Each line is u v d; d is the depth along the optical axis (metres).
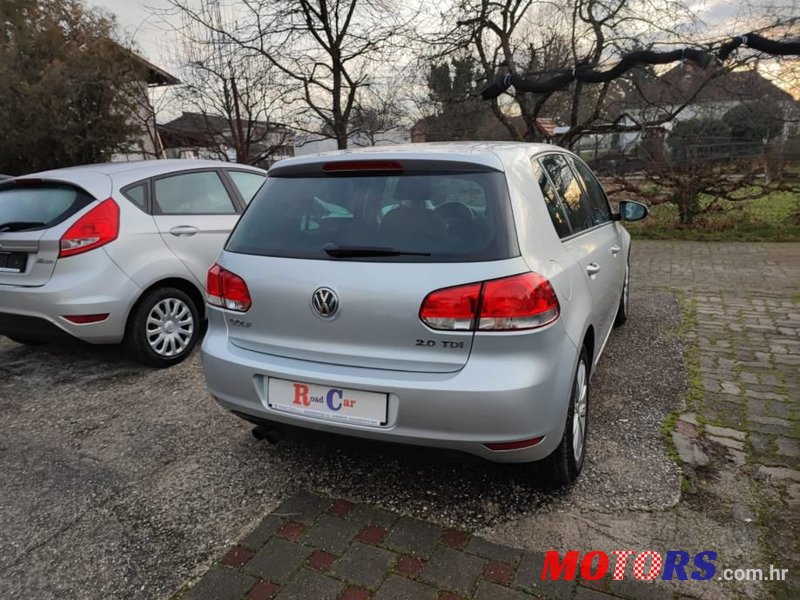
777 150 10.13
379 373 2.29
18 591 2.18
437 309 2.18
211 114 10.42
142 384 4.16
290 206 2.68
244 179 5.38
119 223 4.18
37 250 3.98
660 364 4.14
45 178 4.25
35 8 15.95
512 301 2.15
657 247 9.66
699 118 10.86
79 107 15.08
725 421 3.24
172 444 3.26
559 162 3.37
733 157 10.32
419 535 2.39
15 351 5.01
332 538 2.39
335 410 2.38
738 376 3.87
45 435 3.42
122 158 16.38
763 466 2.77
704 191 10.55
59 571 2.27
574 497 2.60
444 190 2.42
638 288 6.69
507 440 2.18
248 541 2.40
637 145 10.94
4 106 15.20
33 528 2.55
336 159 2.63
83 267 3.99
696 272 7.50
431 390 2.18
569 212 3.12
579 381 2.68
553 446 2.34
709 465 2.80
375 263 2.30
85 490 2.83
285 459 3.04
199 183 4.92
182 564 2.28
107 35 14.84
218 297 2.71
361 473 2.88
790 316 5.19
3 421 3.63
